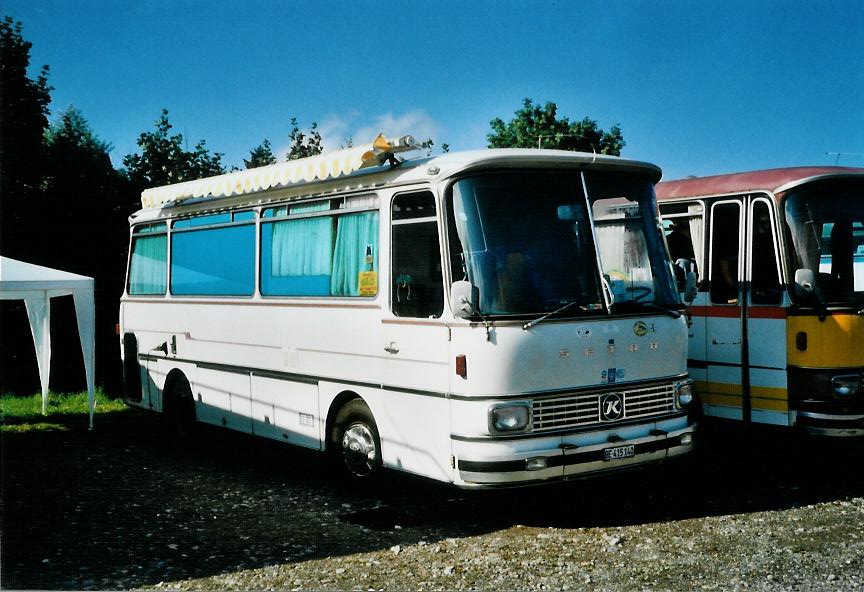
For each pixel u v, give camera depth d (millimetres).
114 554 6980
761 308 9188
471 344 6992
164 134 21047
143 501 8758
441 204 7363
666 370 7793
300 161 8945
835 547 6629
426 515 7957
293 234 9430
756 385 9234
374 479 8258
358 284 8398
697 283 9117
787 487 8625
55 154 19344
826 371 8586
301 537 7363
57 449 11680
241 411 10227
